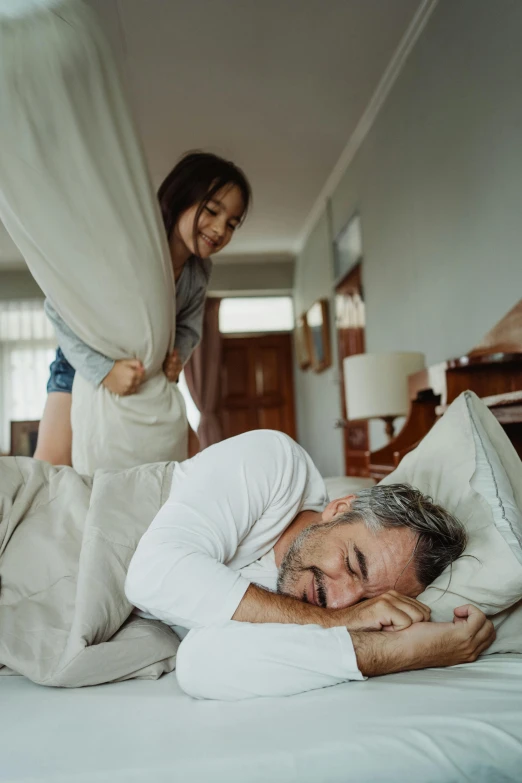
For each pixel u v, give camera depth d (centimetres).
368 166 487
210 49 396
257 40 390
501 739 83
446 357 348
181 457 217
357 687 100
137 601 114
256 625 105
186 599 110
